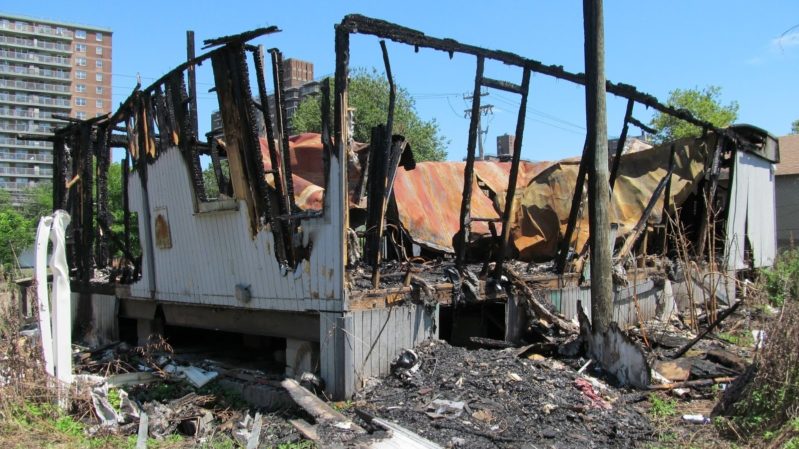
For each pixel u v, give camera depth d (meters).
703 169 12.26
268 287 7.03
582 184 8.78
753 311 10.34
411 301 6.92
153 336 8.84
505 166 13.95
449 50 6.89
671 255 12.48
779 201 24.81
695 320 9.72
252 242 7.21
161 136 8.66
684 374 6.93
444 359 6.65
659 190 10.80
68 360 6.68
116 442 5.70
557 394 6.05
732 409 5.73
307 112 29.70
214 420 6.35
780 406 5.28
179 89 8.07
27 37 102.56
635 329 9.38
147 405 6.64
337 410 5.84
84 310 10.87
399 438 5.07
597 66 7.35
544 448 5.00
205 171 21.97
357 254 6.50
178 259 8.52
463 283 7.52
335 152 6.17
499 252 7.93
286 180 6.81
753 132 13.36
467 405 5.70
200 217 8.02
